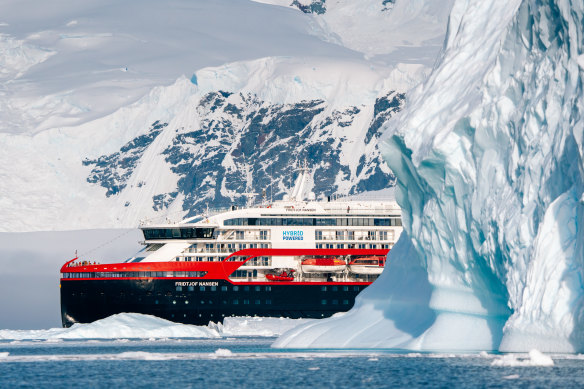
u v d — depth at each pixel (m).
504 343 115.19
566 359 114.44
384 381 113.69
